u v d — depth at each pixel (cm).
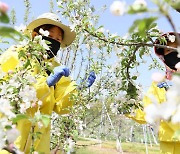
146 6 83
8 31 91
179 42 86
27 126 241
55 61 295
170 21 84
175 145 263
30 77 217
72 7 326
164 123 261
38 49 224
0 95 211
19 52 222
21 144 239
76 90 302
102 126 491
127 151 874
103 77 377
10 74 223
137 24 87
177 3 84
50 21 281
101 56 398
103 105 387
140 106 278
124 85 278
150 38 228
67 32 297
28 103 203
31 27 287
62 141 325
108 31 277
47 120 156
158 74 100
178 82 85
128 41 248
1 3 83
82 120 386
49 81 261
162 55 270
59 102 283
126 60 273
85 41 340
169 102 85
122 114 290
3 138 139
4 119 151
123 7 83
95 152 752
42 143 251
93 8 340
